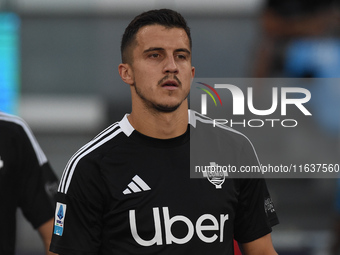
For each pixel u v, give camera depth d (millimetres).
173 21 7133
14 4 20391
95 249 7363
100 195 7285
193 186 7344
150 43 7059
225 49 19391
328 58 15570
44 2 20359
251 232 7797
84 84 20672
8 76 20406
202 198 7305
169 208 7207
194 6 19516
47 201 9633
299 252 15891
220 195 7379
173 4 19734
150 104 7203
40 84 20625
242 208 7766
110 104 20016
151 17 7188
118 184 7258
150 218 7160
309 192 16156
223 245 7352
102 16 20359
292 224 16328
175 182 7324
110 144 7496
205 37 19469
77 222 7359
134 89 7410
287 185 16328
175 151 7469
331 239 15438
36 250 17109
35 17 20438
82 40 20594
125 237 7203
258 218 7785
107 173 7305
